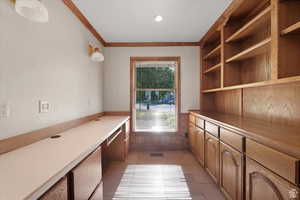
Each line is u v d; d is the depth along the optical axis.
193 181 2.38
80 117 2.46
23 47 1.37
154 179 2.44
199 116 2.86
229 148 1.78
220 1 2.14
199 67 3.71
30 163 0.97
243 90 2.45
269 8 1.54
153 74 3.85
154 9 2.32
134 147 3.78
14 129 1.27
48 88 1.70
